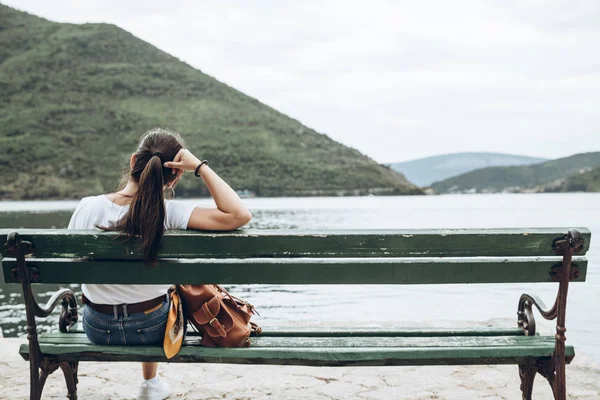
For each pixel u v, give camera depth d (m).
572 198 160.38
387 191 177.62
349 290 14.05
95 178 142.38
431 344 2.81
